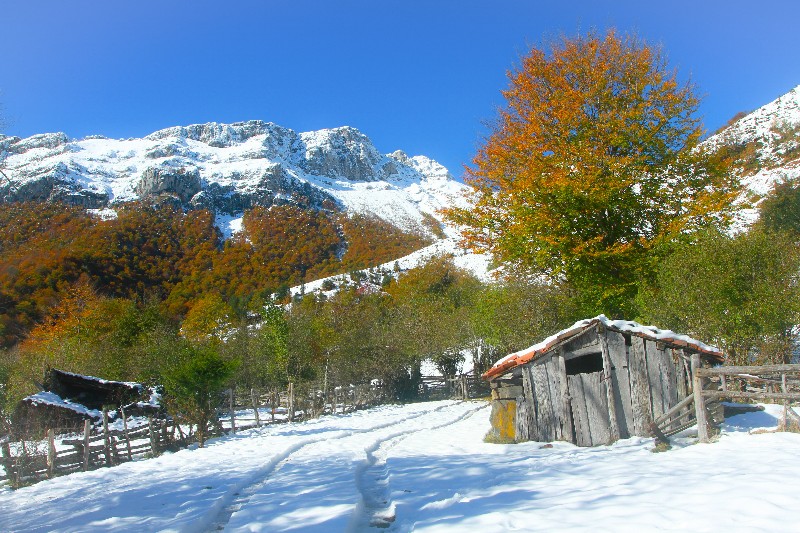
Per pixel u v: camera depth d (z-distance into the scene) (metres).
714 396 10.43
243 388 30.53
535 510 5.52
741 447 8.97
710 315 14.61
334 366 31.14
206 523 6.84
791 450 8.06
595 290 19.80
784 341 15.00
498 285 27.17
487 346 32.97
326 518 6.20
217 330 44.06
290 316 31.97
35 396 22.14
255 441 16.14
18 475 13.20
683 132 19.31
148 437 16.80
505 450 12.03
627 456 9.73
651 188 18.84
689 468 7.37
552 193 18.22
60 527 7.11
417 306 36.62
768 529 4.21
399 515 6.30
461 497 6.86
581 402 12.80
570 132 19.55
